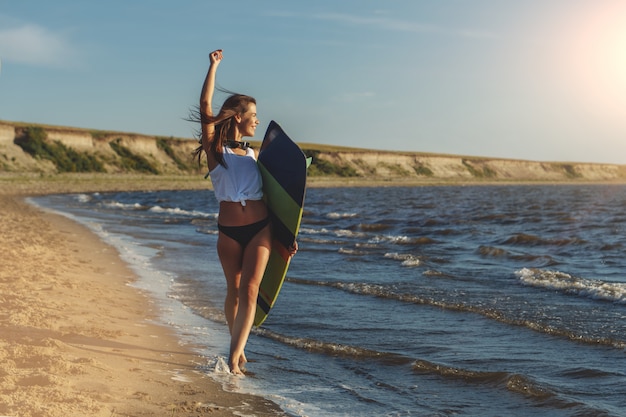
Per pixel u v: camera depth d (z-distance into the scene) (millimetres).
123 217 27594
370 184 126750
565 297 9188
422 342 6492
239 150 4977
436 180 157375
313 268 12570
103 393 4113
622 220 29438
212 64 4859
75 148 101500
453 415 4285
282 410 4219
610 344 6254
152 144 114688
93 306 7371
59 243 14555
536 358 5844
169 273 11094
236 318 4953
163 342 5988
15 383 4086
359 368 5496
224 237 4969
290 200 4789
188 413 3953
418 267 12797
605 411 4281
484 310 8023
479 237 21250
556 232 23281
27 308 6609
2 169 83688
